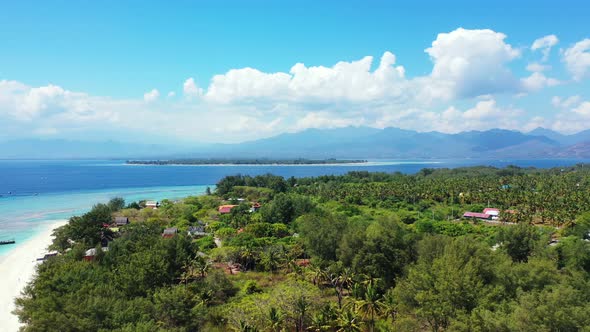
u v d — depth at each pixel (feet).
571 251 241.96
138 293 189.67
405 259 221.46
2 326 195.83
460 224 424.46
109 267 225.56
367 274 215.92
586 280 184.24
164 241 237.66
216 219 479.00
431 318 143.23
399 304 163.02
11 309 217.56
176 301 165.37
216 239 372.17
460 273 148.77
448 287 142.10
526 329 113.29
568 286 135.95
